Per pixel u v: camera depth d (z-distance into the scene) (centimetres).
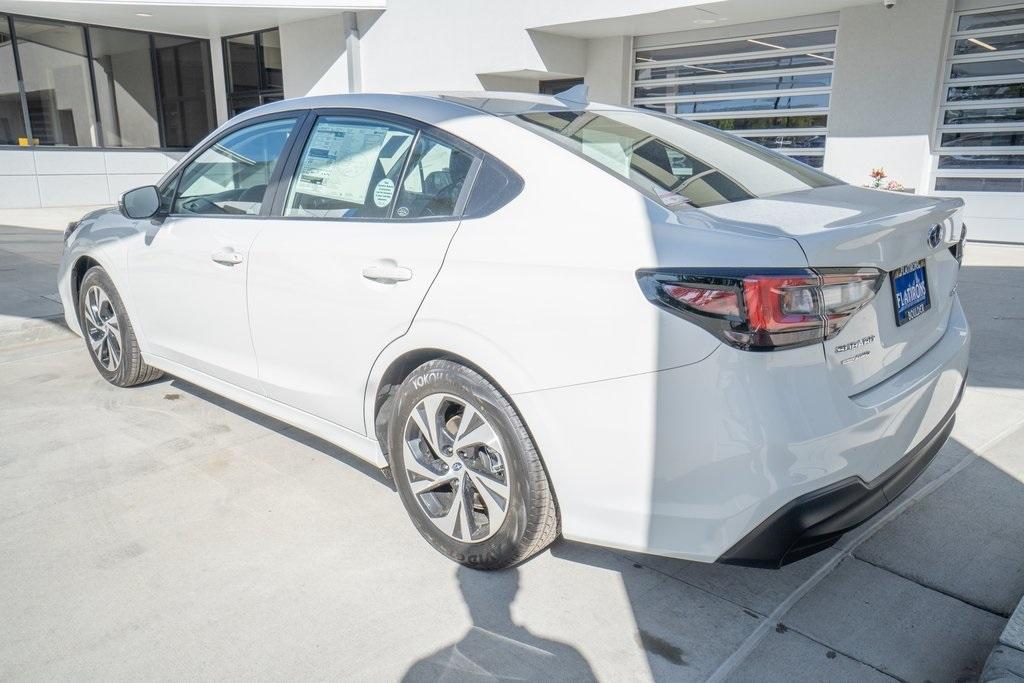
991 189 978
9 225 1143
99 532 280
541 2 1201
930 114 991
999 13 931
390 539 276
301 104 314
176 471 329
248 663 212
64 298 456
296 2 1338
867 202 241
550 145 237
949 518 283
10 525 284
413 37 1371
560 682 204
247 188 323
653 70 1298
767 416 186
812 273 185
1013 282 707
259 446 356
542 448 220
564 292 210
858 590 242
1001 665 192
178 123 1666
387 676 207
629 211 210
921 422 223
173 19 1441
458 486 249
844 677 204
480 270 229
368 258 260
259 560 262
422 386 249
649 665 210
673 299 192
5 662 212
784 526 191
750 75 1179
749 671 207
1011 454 335
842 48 1048
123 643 220
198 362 353
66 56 1456
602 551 268
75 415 393
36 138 1436
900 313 219
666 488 200
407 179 264
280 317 296
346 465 337
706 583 248
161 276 357
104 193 1532
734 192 241
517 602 239
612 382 203
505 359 222
